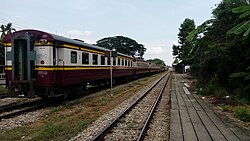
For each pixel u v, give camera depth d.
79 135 6.91
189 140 5.92
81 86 15.52
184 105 11.41
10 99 14.02
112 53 15.02
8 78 11.80
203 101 12.76
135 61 33.28
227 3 11.98
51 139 6.54
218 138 6.08
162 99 14.30
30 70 11.31
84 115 9.77
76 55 13.89
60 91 12.75
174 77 41.81
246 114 8.55
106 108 11.47
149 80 33.66
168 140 6.42
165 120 8.79
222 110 10.05
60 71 12.29
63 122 8.55
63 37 12.80
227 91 13.96
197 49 15.20
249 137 6.16
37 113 10.07
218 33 13.11
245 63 12.25
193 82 27.38
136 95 16.39
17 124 8.33
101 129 7.55
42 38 11.46
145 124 7.59
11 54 11.39
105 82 21.30
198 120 8.13
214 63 14.66
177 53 47.22
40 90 11.85
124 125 8.05
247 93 12.12
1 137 6.81
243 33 3.88
